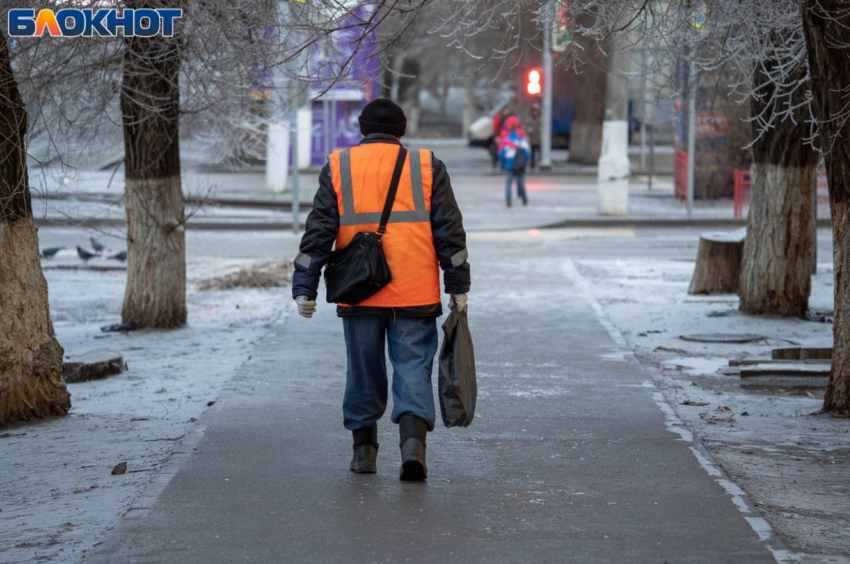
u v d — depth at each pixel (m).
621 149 55.16
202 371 21.03
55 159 22.70
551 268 37.00
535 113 86.19
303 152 81.94
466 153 108.81
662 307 28.88
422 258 11.80
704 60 19.34
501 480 12.22
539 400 17.16
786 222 26.86
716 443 14.65
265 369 19.81
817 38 15.50
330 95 74.06
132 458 14.03
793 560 9.45
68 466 13.64
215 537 10.09
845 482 12.57
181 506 11.08
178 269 26.22
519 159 59.81
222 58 19.84
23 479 13.05
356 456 12.41
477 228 50.62
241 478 12.21
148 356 22.75
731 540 10.00
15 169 16.14
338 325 25.06
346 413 12.37
